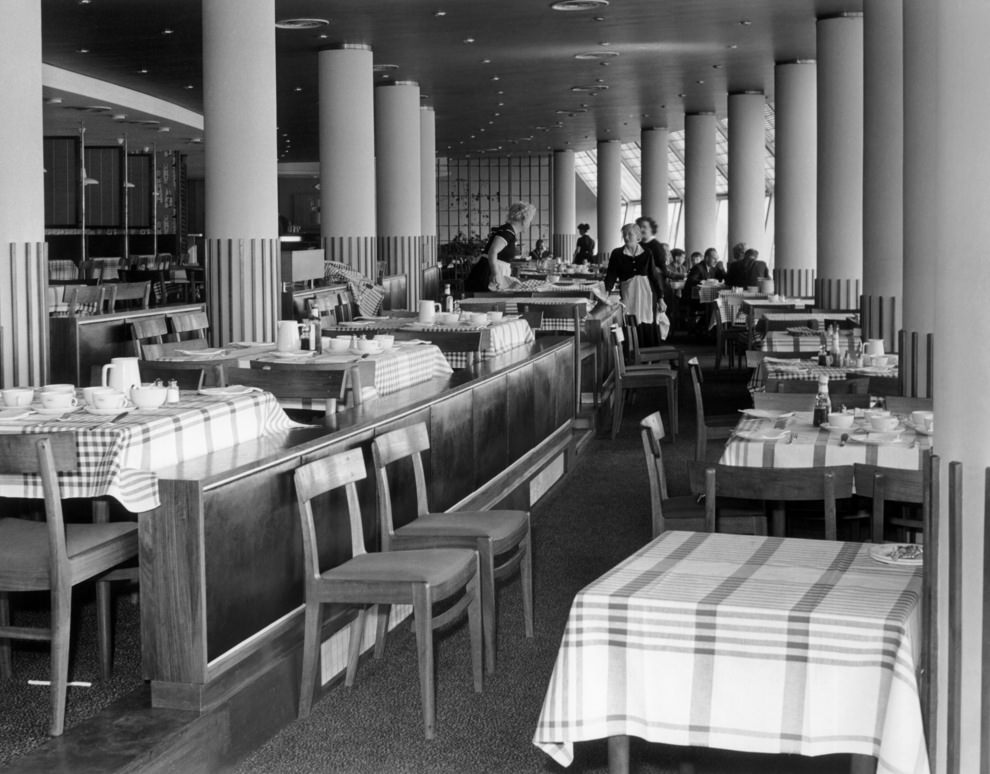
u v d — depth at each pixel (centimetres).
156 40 1548
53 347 941
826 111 1462
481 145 3488
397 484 570
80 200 2200
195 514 393
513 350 889
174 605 396
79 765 359
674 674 319
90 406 450
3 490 425
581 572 642
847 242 1441
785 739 310
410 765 398
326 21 1494
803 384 698
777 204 1841
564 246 3656
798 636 309
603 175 3244
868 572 349
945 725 308
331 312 1136
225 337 1047
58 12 1377
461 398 676
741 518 521
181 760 378
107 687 453
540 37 1648
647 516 776
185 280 1714
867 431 556
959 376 301
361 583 427
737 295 1620
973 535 299
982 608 298
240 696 410
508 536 500
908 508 512
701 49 1764
